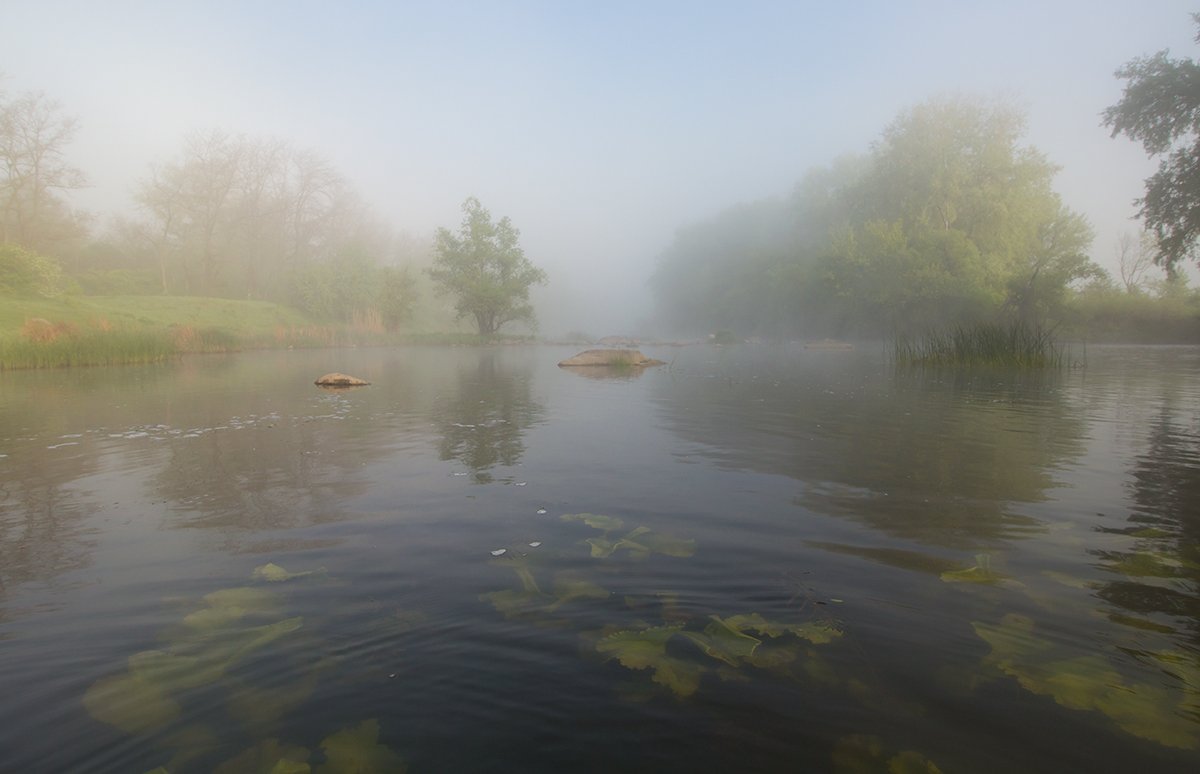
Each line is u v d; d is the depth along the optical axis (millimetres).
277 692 1939
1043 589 2611
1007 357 15758
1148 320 33188
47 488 4387
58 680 2025
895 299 31391
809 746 1676
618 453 5352
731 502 3889
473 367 17250
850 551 3047
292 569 2887
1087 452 5324
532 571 2824
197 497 4117
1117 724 1752
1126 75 23312
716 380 12570
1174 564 2865
